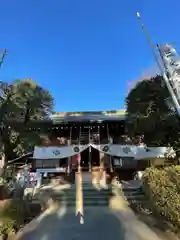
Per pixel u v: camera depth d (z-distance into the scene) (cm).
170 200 846
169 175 954
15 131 1730
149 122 1447
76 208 1195
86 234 829
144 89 1523
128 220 966
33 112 1803
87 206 1224
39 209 1160
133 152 2056
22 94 1702
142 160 2220
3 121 1609
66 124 2453
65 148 2141
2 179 1524
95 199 1322
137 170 2155
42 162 2227
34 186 1630
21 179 1638
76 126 2519
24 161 2166
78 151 2130
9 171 1828
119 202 1259
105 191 1450
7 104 1566
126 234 816
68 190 1498
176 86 695
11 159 1934
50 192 1454
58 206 1234
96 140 2461
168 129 1416
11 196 1318
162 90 1388
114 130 2531
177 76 705
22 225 928
